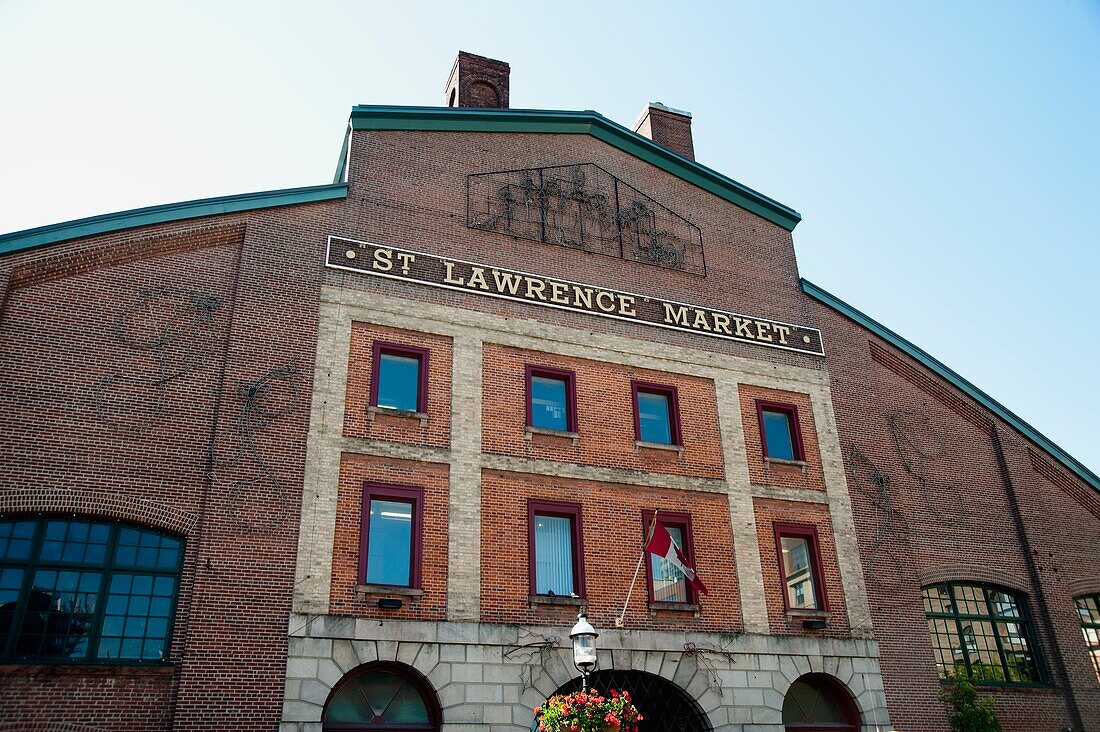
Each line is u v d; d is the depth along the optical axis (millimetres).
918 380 29484
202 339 20266
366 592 19000
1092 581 28625
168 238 20984
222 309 20812
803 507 24953
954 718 23531
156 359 19625
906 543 26016
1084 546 29203
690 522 23188
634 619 21250
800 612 23141
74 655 16906
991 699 24828
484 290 23891
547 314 24391
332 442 20281
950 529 27078
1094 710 26125
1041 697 25766
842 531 25094
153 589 17922
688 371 25562
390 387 21844
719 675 21453
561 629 20453
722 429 25062
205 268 21141
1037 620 27094
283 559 18672
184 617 17641
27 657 16609
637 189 27938
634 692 21266
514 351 23500
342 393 20969
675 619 21719
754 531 23828
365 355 21766
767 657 22188
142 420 18906
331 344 21422
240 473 19125
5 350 18359
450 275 23688
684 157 29031
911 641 24328
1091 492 30234
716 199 29359
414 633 19047
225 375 20016
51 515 17688
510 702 19219
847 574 24438
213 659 17328
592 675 20641
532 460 22109
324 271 22266
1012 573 27406
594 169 27500
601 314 25156
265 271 21609
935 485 27672
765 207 30031
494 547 20672
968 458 28891
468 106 28969
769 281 28672
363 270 22688
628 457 23375
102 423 18547
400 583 19719
